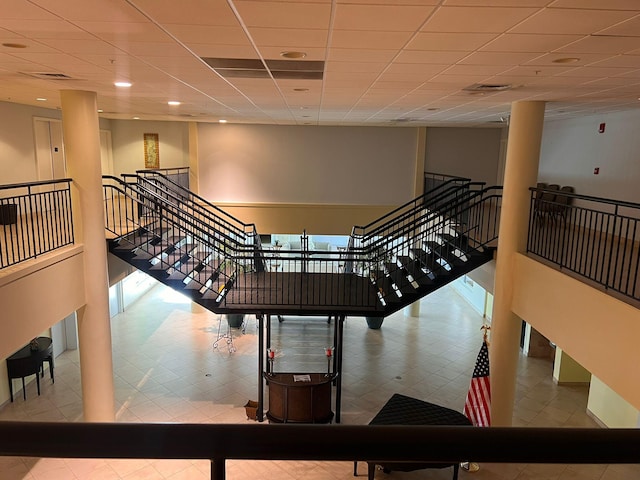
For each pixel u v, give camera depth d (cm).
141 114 995
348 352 1038
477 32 300
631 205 412
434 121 1033
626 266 562
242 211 1234
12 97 729
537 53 356
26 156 904
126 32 315
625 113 773
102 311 648
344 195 1236
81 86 573
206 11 265
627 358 402
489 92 559
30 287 512
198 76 492
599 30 290
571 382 902
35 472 619
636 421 684
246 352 1020
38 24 297
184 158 1218
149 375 909
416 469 586
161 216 809
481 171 1234
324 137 1210
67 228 629
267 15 271
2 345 466
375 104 720
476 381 623
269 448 60
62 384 852
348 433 61
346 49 356
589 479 588
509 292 638
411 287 758
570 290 494
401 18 272
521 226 628
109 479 607
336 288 849
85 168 612
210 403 809
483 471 631
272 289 833
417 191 1228
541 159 1093
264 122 1155
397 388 880
